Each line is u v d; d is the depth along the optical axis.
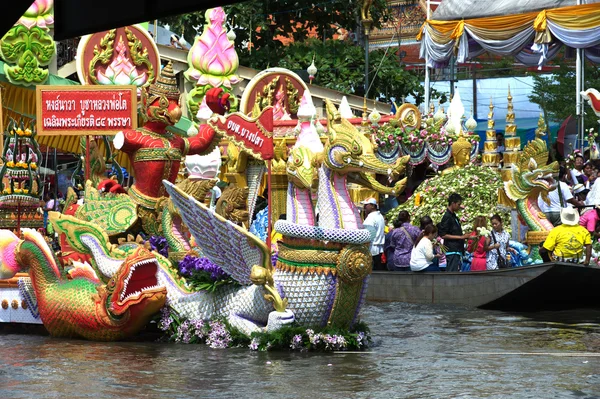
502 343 12.17
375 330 13.50
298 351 11.19
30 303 13.18
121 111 14.00
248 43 35.03
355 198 21.78
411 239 18.02
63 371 10.01
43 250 12.65
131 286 12.04
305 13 35.03
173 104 13.28
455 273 16.83
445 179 21.72
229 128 12.03
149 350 11.38
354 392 8.90
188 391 8.95
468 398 8.65
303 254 11.15
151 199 13.20
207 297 11.92
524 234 19.50
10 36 20.52
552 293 16.16
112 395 8.80
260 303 11.37
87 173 14.35
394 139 20.97
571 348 11.71
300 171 11.11
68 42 24.94
